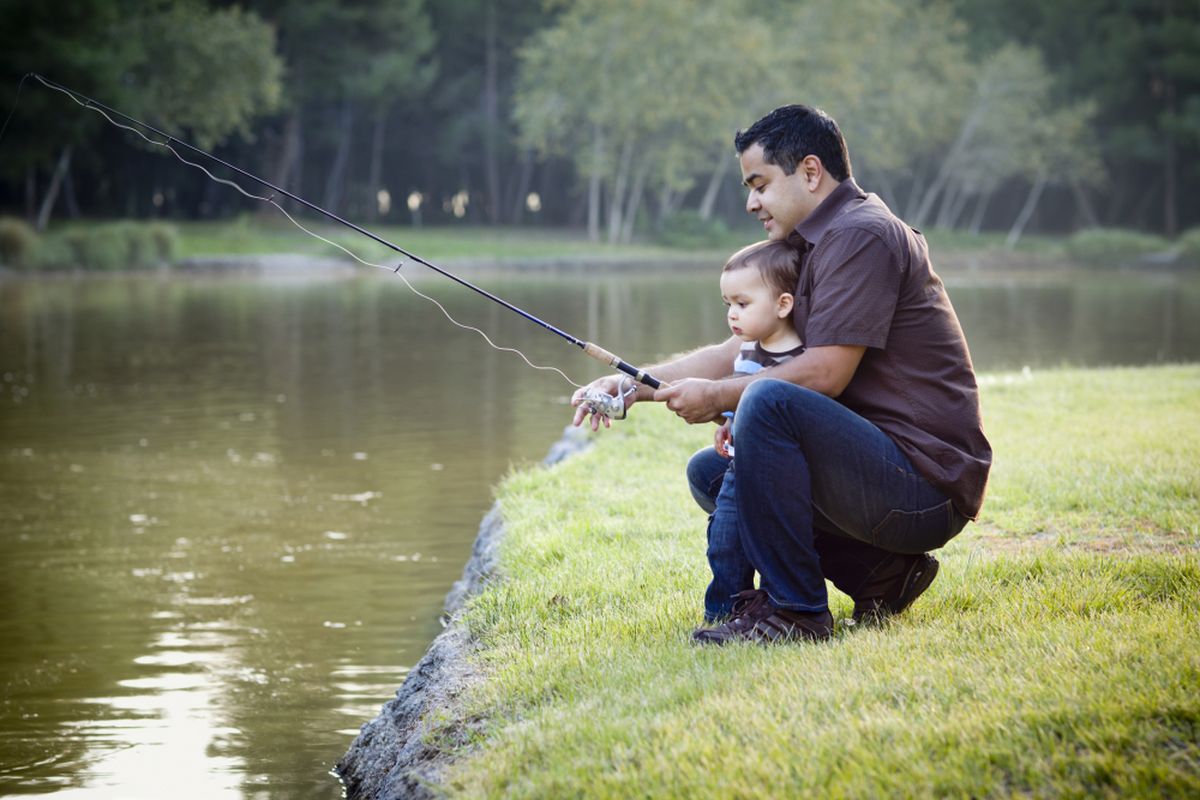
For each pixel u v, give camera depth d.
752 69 51.94
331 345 18.16
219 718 4.45
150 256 38.38
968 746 2.63
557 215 69.50
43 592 6.03
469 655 3.87
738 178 66.44
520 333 19.98
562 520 5.52
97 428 10.84
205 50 44.97
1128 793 2.43
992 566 4.20
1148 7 62.75
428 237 52.22
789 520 3.39
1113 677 2.88
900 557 3.61
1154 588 3.88
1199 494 5.47
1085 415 8.19
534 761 2.93
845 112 56.19
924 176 66.44
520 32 61.12
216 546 6.88
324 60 54.47
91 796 3.81
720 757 2.72
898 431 3.39
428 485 8.46
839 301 3.31
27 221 44.62
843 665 3.18
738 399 3.44
